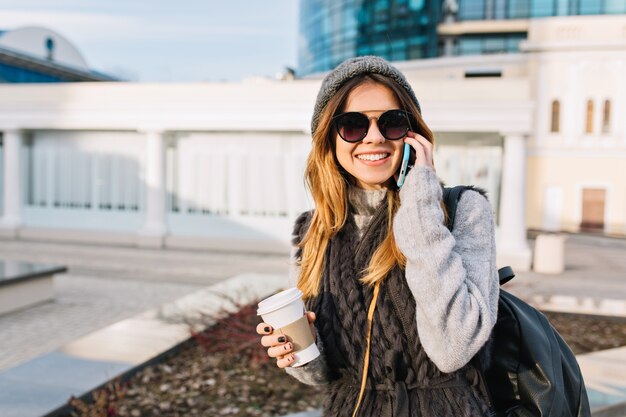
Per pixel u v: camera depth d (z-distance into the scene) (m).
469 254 1.28
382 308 1.32
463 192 1.38
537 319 1.45
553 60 27.22
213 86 15.18
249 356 5.14
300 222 1.70
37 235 17.33
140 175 17.06
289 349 1.36
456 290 1.18
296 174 15.74
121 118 15.77
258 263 13.48
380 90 1.43
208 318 5.82
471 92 13.22
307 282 1.50
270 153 15.92
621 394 3.33
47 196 17.81
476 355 1.33
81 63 31.53
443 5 35.12
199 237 16.08
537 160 27.53
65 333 6.70
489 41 34.97
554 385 1.34
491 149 14.49
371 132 1.38
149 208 16.08
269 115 14.91
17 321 7.24
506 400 1.41
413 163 1.43
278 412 3.98
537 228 27.59
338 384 1.45
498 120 13.03
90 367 4.48
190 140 16.39
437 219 1.23
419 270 1.21
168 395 4.23
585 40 26.53
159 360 4.91
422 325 1.24
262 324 1.39
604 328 6.70
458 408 1.27
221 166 16.23
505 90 13.05
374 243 1.39
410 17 35.91
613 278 12.04
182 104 15.35
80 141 17.44
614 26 26.45
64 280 10.53
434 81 13.34
